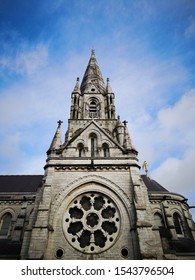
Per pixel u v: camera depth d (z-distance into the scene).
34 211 19.61
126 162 22.31
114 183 20.78
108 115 40.38
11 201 29.69
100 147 25.39
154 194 30.72
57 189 20.25
